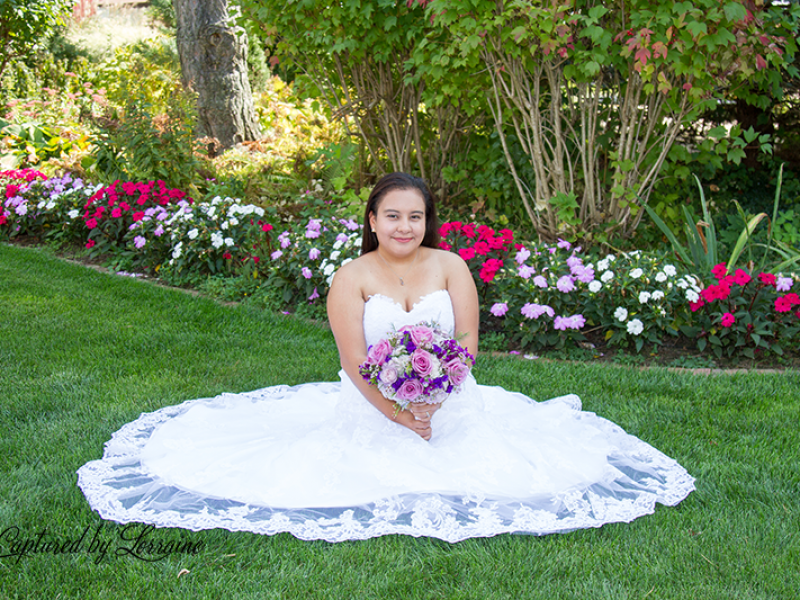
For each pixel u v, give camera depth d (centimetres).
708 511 265
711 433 333
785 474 291
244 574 224
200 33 968
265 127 1131
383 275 293
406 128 723
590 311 461
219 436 315
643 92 572
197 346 451
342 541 242
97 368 407
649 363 447
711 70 506
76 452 304
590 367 429
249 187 779
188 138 781
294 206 737
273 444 303
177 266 623
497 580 223
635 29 492
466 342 304
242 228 619
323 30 621
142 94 838
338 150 767
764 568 229
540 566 230
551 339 458
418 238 287
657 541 246
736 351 455
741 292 453
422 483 263
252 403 358
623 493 276
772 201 780
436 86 627
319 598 214
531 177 654
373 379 265
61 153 1011
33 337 455
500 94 593
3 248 727
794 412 356
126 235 667
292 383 401
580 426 323
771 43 502
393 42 646
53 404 355
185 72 991
